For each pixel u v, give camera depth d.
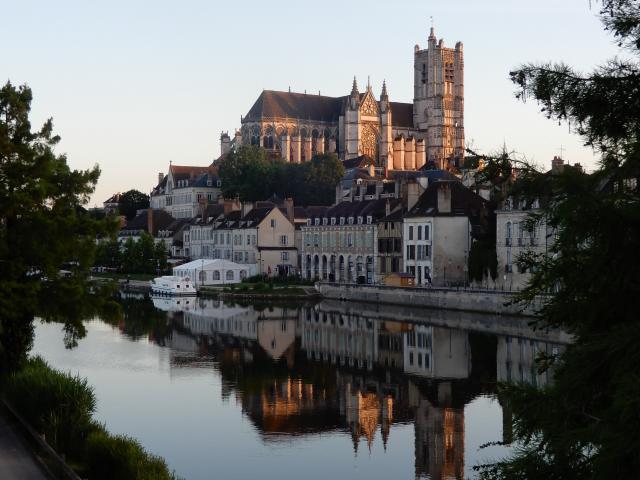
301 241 170.25
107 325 102.94
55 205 48.81
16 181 46.91
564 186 16.52
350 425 51.88
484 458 44.56
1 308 44.47
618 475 13.95
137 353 79.62
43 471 32.91
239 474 42.25
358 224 151.25
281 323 105.44
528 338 86.69
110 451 35.16
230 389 62.53
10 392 43.94
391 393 60.88
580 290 17.25
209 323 105.62
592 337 16.75
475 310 108.44
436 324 100.69
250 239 177.50
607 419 14.89
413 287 121.31
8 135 47.91
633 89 17.28
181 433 49.97
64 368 71.00
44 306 47.34
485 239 117.38
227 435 49.44
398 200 146.25
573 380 16.31
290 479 41.62
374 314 114.81
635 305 16.72
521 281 106.88
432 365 71.81
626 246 16.02
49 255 46.81
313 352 80.50
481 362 72.69
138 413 54.81
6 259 46.22
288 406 57.09
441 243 127.00
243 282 164.00
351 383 64.75
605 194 16.69
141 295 158.62
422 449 46.69
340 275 157.12
